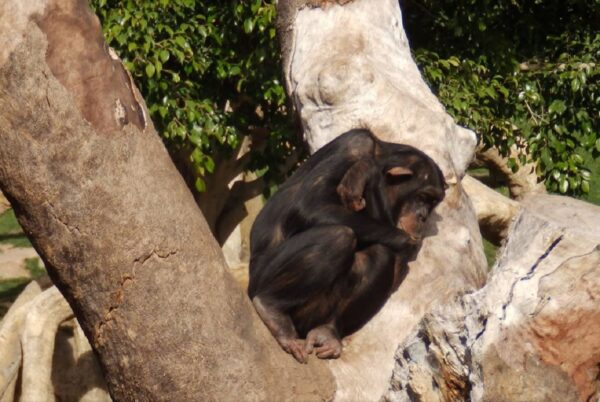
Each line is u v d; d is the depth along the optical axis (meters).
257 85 16.92
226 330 7.21
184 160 18.69
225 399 7.20
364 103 10.59
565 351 5.98
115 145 6.88
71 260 6.96
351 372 8.15
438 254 9.40
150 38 15.47
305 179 8.95
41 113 6.71
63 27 6.72
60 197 6.83
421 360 6.71
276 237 8.83
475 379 6.14
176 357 7.09
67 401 17.67
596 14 18.98
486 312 6.16
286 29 11.94
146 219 6.97
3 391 17.14
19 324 17.45
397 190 9.12
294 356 7.82
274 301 8.15
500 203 18.31
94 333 7.16
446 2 18.31
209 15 16.70
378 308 8.80
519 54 19.22
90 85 6.80
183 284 7.07
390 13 11.88
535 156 17.47
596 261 5.96
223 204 19.88
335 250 8.26
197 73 16.70
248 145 19.28
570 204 6.57
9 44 6.61
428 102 11.00
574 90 17.06
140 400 7.19
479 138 17.05
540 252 6.16
